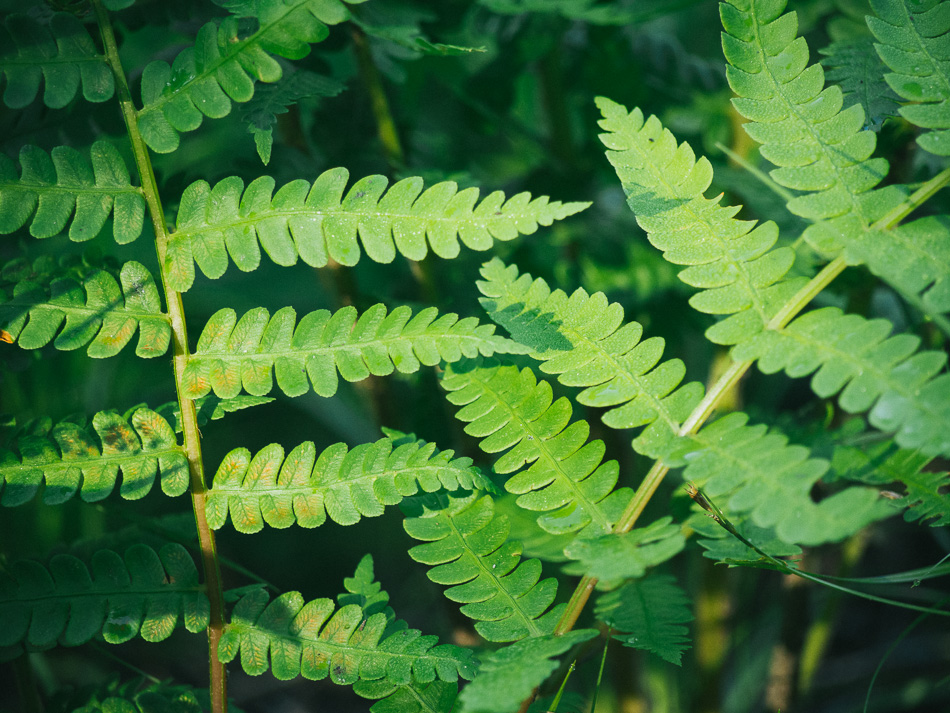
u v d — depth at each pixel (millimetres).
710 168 291
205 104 301
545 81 413
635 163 293
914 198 280
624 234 413
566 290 397
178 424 305
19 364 327
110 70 304
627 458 406
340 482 296
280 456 299
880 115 307
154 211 303
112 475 297
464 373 305
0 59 299
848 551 421
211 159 428
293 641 295
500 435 298
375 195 297
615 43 410
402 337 295
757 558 288
